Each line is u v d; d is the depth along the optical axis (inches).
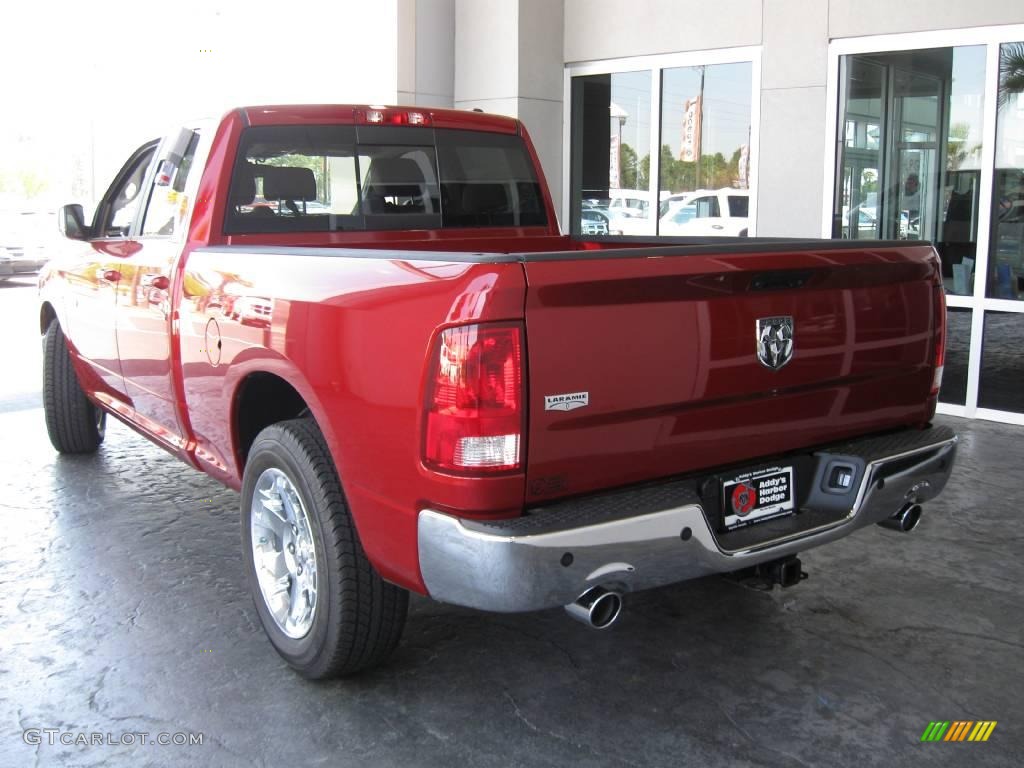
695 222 345.1
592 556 102.3
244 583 165.9
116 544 183.8
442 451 101.0
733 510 119.7
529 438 100.1
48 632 147.4
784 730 120.3
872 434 136.1
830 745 117.0
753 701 127.3
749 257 113.5
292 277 125.7
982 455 245.4
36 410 299.1
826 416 127.3
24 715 124.4
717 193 337.4
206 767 113.3
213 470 159.8
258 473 134.9
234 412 143.0
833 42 299.9
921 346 138.4
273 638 135.5
